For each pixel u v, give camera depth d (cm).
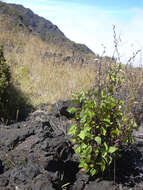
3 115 470
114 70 338
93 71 755
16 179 271
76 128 303
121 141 314
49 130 382
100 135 298
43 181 267
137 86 368
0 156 312
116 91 338
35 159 304
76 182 305
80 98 305
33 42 1379
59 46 1659
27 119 488
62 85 675
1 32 1378
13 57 893
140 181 316
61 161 314
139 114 390
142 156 371
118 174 322
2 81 483
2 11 2217
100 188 293
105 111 294
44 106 557
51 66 839
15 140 341
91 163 299
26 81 683
